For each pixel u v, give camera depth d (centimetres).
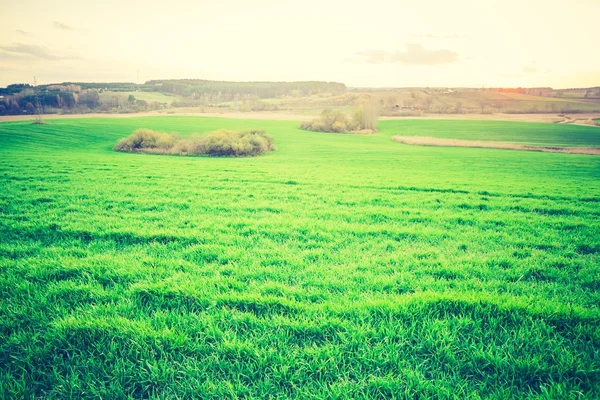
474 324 420
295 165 3325
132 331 397
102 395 323
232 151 4744
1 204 1172
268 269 614
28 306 461
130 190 1520
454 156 4700
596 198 1560
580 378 345
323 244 775
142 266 611
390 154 5016
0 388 321
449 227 988
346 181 2075
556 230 944
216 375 347
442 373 348
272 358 367
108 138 6156
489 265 662
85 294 496
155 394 327
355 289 537
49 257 655
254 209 1192
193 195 1442
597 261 686
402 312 445
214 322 430
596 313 436
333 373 350
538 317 437
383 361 363
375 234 881
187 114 13062
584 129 8662
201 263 647
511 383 335
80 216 1008
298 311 461
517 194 1650
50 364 359
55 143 5275
